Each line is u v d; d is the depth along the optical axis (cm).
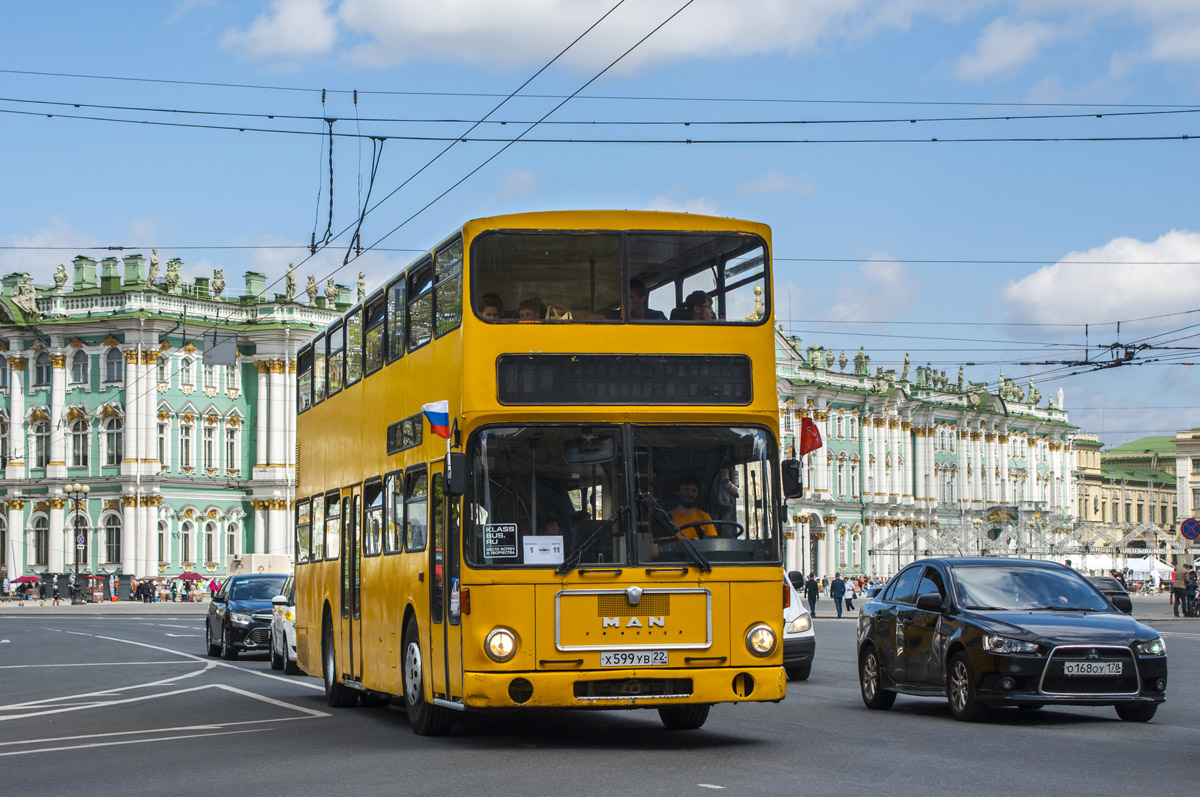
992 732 1642
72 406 8956
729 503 1503
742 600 1485
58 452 8962
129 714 2034
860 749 1477
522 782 1239
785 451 11131
